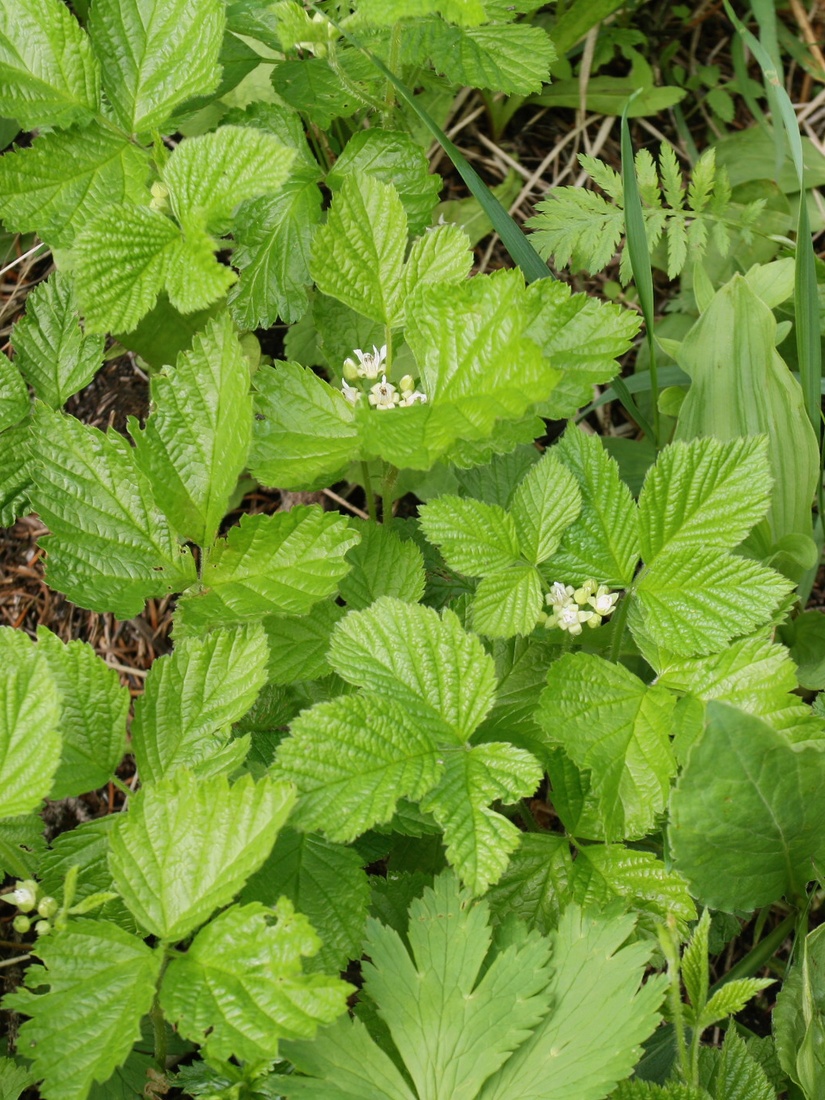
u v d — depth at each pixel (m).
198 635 0.53
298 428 0.54
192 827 0.47
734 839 0.51
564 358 0.53
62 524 0.54
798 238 0.59
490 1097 0.48
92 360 0.59
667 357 0.71
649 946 0.48
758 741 0.49
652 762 0.51
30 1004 0.46
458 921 0.49
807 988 0.52
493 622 0.53
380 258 0.55
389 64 0.58
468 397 0.51
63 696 0.51
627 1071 0.47
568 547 0.54
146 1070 0.52
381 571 0.57
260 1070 0.48
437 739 0.50
